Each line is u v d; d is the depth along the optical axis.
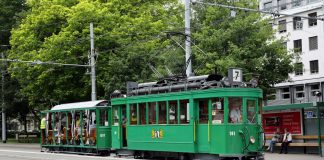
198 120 22.09
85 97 40.88
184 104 22.67
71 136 31.59
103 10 38.78
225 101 20.97
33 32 42.16
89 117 29.83
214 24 33.78
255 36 32.28
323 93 56.66
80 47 38.47
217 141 21.11
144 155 25.58
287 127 30.02
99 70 38.06
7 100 52.84
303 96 59.00
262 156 21.77
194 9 35.47
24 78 43.25
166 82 24.97
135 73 35.75
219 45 32.28
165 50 37.16
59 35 38.75
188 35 28.28
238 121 21.17
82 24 38.69
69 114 32.00
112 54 37.84
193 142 22.05
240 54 31.39
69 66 39.50
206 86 21.84
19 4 56.75
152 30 38.75
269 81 33.16
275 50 32.88
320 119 28.03
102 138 29.16
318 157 26.03
